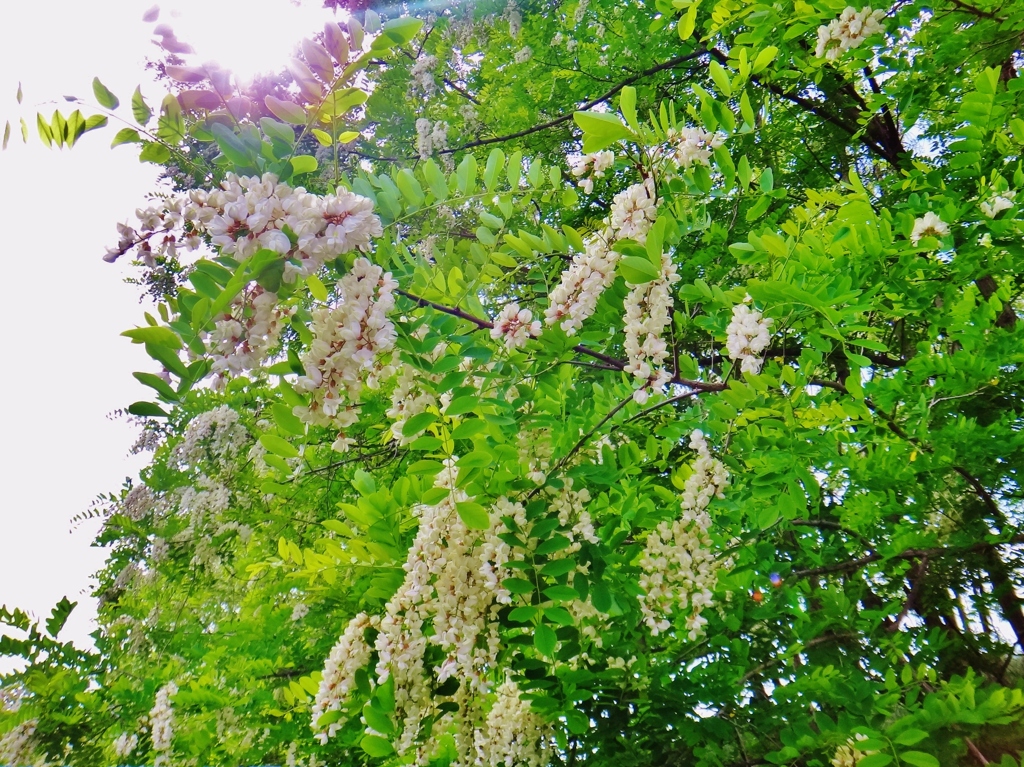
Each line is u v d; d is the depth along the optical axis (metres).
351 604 3.94
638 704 2.71
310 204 1.60
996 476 3.50
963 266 3.25
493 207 3.74
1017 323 3.29
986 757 2.25
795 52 4.42
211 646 5.63
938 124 5.14
